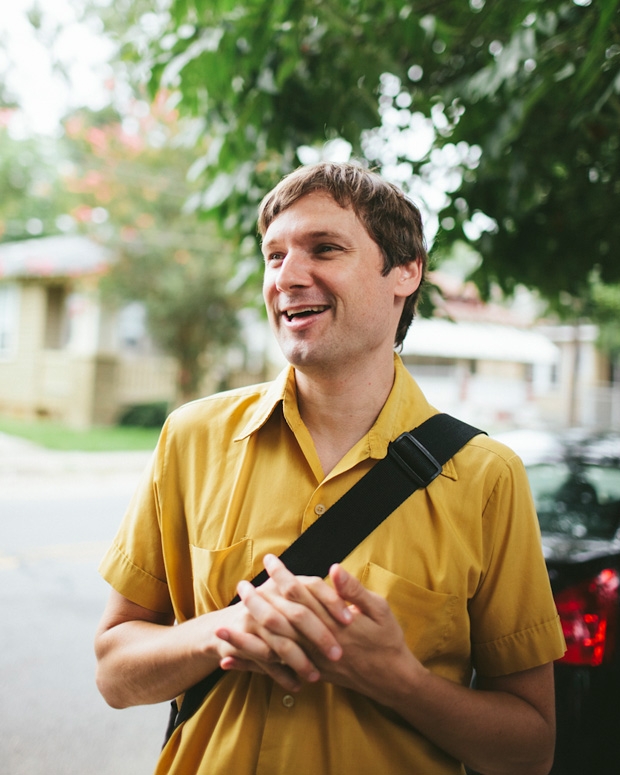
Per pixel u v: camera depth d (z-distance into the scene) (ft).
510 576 3.92
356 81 11.25
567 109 10.89
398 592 3.66
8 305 55.01
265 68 11.05
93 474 33.99
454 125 12.37
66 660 13.20
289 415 4.05
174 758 3.90
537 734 3.86
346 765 3.56
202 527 4.02
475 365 69.97
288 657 3.14
